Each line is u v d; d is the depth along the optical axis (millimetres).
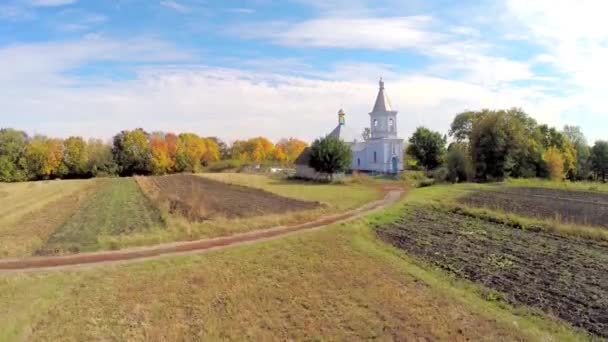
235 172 120875
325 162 77875
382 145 98875
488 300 14758
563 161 84750
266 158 172000
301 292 15992
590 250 21078
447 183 68500
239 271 19047
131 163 132750
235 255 22141
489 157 72062
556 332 12031
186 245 25281
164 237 26750
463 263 19375
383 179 85000
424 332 12297
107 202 47469
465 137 100812
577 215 30781
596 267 18062
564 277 16766
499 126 71812
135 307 14758
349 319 13367
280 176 94688
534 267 18312
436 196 47438
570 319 12797
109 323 13445
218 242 26062
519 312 13492
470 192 50688
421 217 33594
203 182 80812
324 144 79250
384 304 14531
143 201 48188
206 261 21047
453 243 23719
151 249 24328
